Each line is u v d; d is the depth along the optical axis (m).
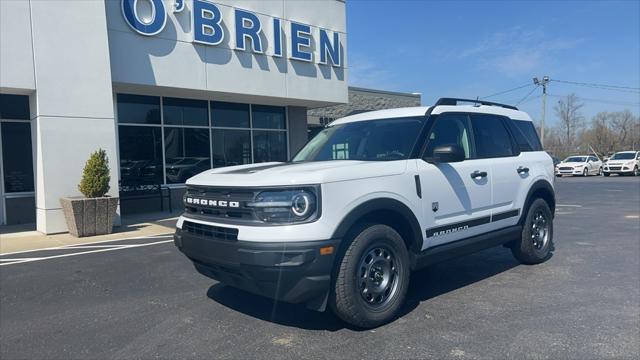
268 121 16.06
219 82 12.95
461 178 5.07
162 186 13.48
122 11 11.19
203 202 4.32
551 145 70.25
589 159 35.06
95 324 4.43
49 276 6.26
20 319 4.62
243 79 13.42
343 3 15.89
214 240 4.04
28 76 9.54
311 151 5.58
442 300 4.93
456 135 5.30
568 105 69.88
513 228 5.94
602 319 4.32
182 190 13.95
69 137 9.99
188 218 4.53
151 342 3.97
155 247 8.15
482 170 5.38
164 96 13.57
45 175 9.71
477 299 4.96
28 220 11.70
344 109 20.88
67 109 9.96
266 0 13.87
